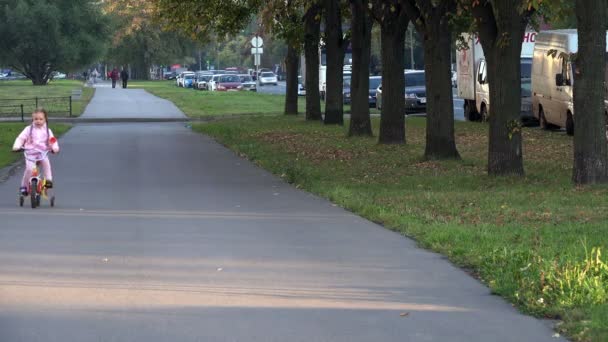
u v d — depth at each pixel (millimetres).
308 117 61688
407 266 16312
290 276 15492
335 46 56188
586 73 26641
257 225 21000
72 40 143250
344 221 21625
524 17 28969
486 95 58281
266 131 52594
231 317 12766
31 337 11719
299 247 18172
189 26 56969
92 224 21125
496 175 29797
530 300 13148
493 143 29891
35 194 23656
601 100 26797
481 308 13281
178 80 164375
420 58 143500
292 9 44531
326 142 44344
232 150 42312
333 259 16953
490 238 18203
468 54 62125
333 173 31938
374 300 13812
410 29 122250
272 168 33781
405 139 43062
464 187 27812
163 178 31156
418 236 18984
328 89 56688
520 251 16125
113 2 158875
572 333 11727
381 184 28734
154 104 89875
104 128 59219
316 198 26016
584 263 14617
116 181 30234
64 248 18094
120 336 11766
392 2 40062
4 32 139000
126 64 183125
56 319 12641
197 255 17328
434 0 36594
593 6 26250
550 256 15891
